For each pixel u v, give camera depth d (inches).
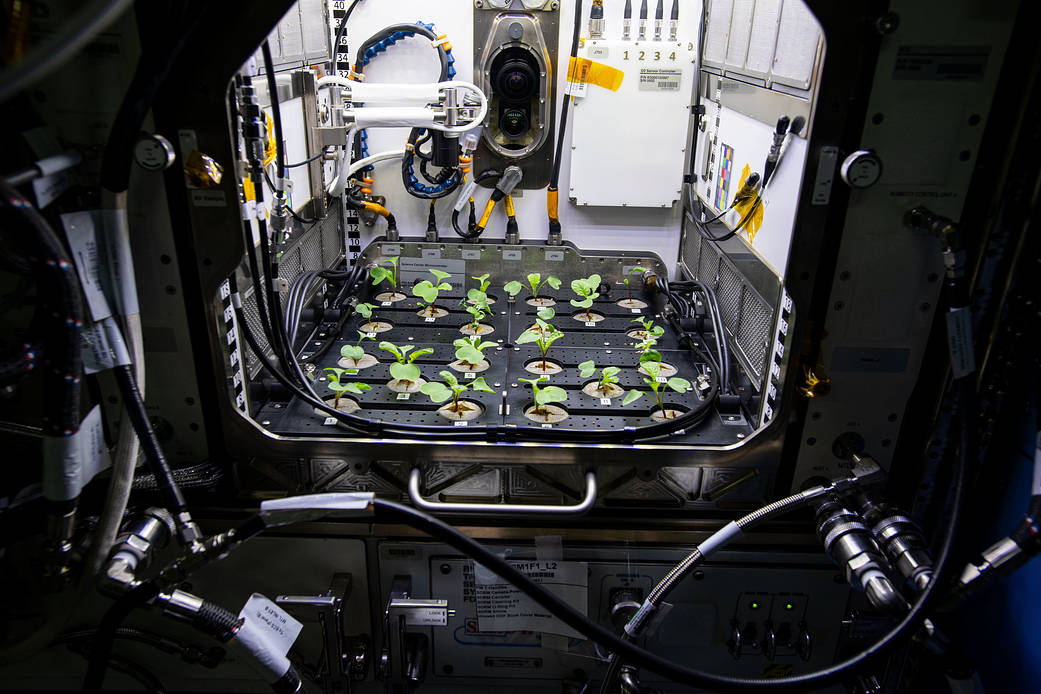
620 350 86.7
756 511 56.6
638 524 62.3
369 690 69.0
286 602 59.2
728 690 48.0
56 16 46.4
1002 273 52.6
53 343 43.4
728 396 71.0
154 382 58.8
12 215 38.9
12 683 66.1
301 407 69.9
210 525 61.8
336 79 88.7
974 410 51.0
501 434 62.0
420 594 64.8
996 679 59.2
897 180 51.7
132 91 45.3
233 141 52.1
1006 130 49.9
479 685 69.2
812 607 64.7
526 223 108.6
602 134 101.4
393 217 108.1
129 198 52.2
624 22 96.5
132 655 65.2
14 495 55.2
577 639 65.1
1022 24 47.7
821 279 55.4
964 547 61.7
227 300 58.3
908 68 48.6
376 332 90.7
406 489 62.8
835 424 59.9
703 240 96.3
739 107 77.7
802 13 56.8
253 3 47.1
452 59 98.7
